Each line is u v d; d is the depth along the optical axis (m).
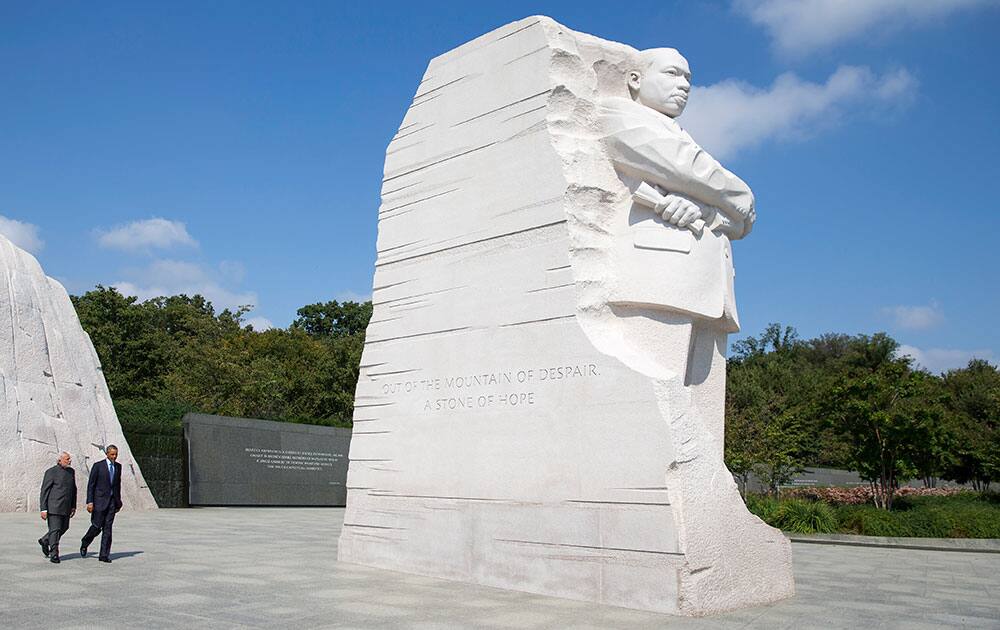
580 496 8.31
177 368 38.12
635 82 10.04
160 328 46.78
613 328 8.95
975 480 31.77
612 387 8.26
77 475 17.47
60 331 19.19
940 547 15.42
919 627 7.11
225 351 38.38
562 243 8.94
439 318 10.09
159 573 9.05
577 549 8.24
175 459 21.72
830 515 18.02
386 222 11.08
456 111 10.44
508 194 9.58
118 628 6.17
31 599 7.27
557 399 8.69
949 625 7.25
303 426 25.08
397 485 10.16
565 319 8.77
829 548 15.38
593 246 9.05
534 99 9.51
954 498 24.52
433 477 9.76
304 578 9.04
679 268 9.03
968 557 13.88
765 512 18.44
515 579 8.71
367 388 10.82
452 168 10.33
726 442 25.61
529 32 9.73
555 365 8.77
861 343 56.31
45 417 17.39
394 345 10.59
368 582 8.91
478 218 9.86
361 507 10.56
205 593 7.82
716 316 9.24
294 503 24.38
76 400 18.52
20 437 16.75
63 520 9.73
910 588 9.75
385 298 10.86
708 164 9.27
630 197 9.38
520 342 9.14
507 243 9.48
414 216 10.70
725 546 8.03
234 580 8.71
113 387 37.38
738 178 9.54
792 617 7.52
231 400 35.31
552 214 9.09
